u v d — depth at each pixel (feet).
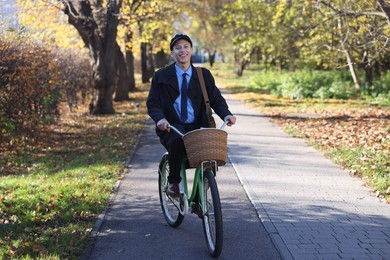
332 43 66.03
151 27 73.41
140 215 19.21
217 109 15.34
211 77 15.72
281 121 49.70
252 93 91.86
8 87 34.40
